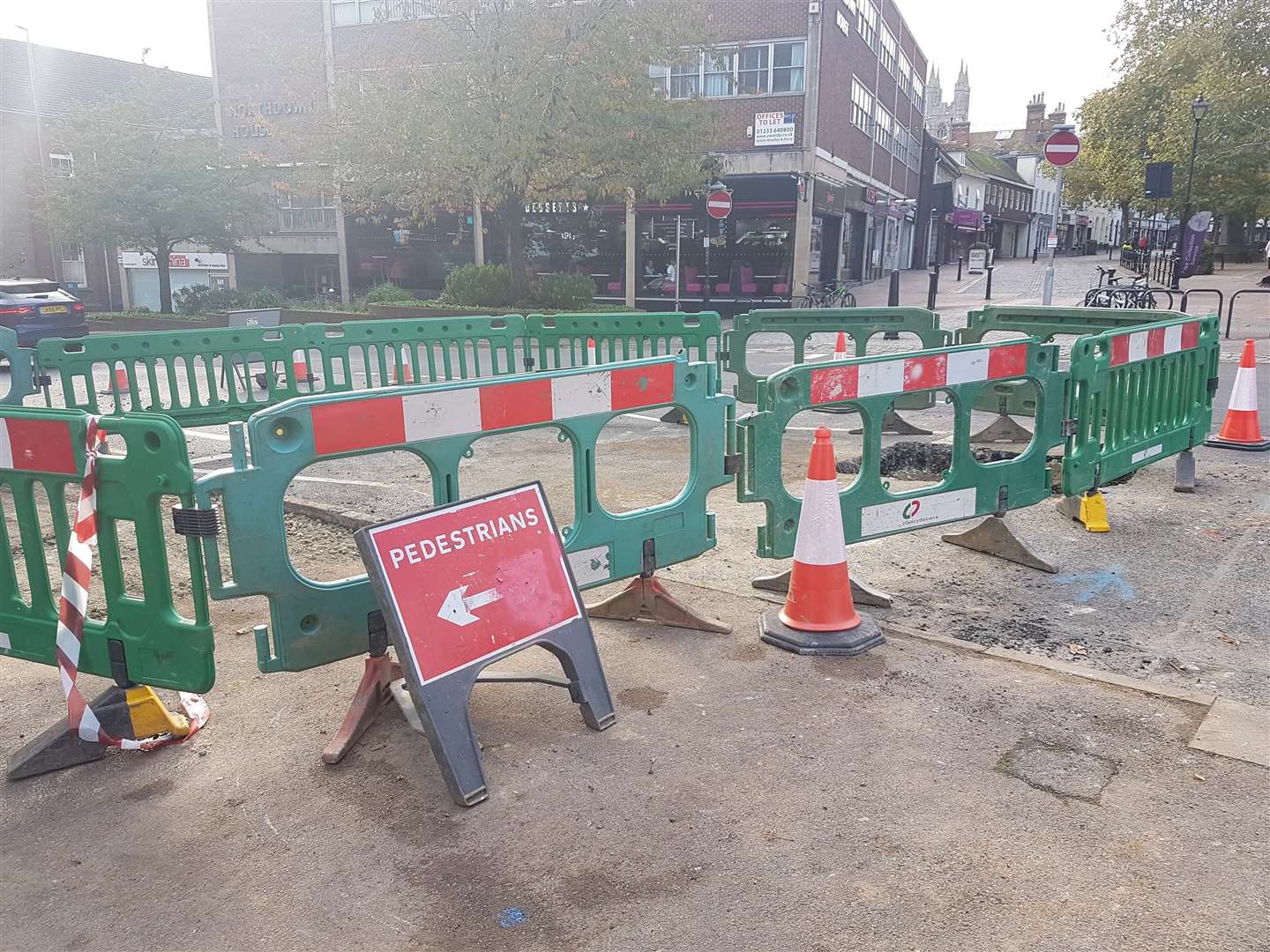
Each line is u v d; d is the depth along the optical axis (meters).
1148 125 36.59
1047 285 15.06
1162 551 5.64
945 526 6.19
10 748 3.54
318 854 2.89
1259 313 21.14
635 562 4.40
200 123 29.08
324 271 34.75
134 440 3.11
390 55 22.50
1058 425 5.48
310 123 24.67
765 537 4.65
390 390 3.44
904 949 2.46
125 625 3.34
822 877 2.75
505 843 2.93
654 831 2.98
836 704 3.78
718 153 27.41
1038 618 4.69
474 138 20.20
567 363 12.42
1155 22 37.41
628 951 2.47
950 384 4.93
